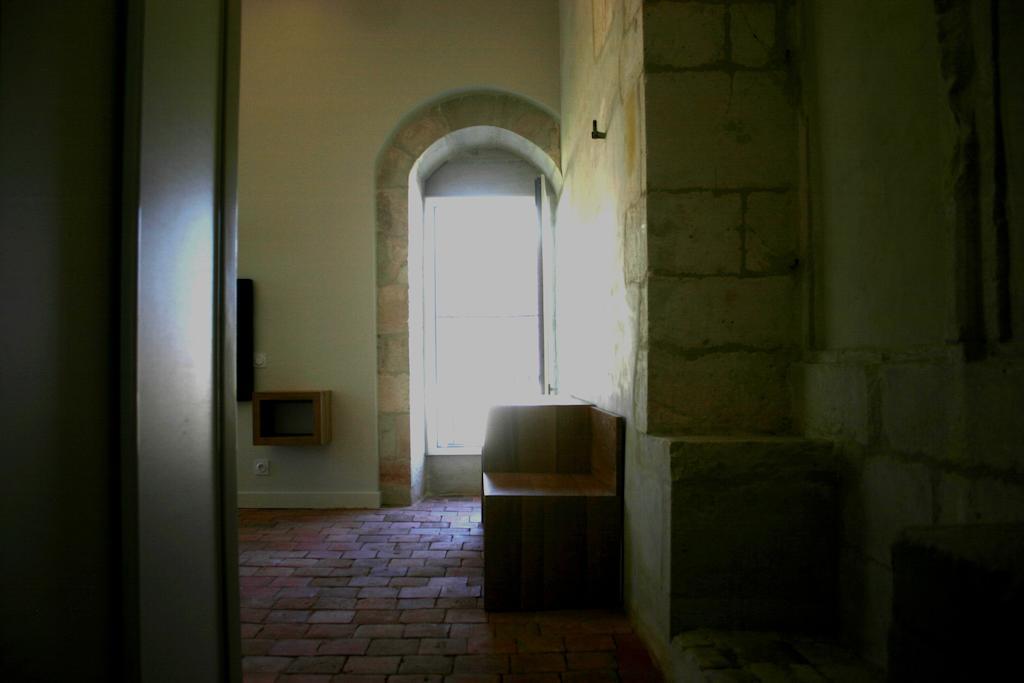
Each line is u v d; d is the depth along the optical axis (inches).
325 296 179.5
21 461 26.7
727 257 78.5
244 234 180.2
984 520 43.6
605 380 112.7
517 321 205.2
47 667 27.6
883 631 57.9
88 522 29.8
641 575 84.3
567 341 169.9
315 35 181.9
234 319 41.4
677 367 78.5
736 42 79.1
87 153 30.2
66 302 29.0
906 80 53.7
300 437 171.2
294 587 109.5
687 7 79.5
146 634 31.9
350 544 137.9
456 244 205.8
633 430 88.7
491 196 202.8
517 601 96.9
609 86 106.6
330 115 181.0
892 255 56.5
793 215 78.3
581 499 96.7
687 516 68.6
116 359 31.6
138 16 32.4
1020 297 41.3
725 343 78.3
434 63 180.4
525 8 181.3
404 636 88.1
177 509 35.0
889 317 57.3
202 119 38.1
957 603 25.3
